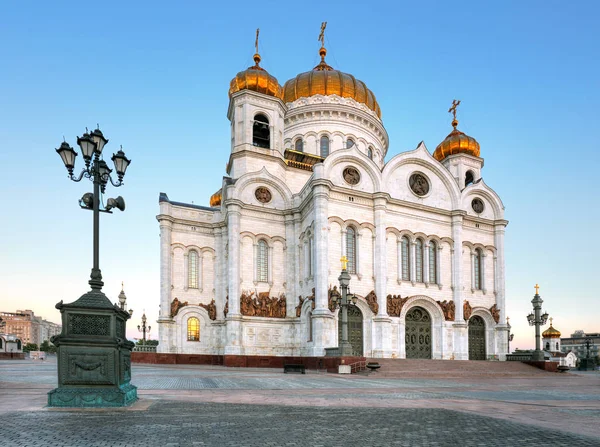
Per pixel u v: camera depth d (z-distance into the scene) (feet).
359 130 226.58
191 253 192.75
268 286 182.50
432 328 181.57
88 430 35.99
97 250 52.80
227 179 186.91
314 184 165.07
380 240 172.04
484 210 204.74
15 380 86.17
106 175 59.00
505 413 49.06
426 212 188.03
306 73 233.55
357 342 165.37
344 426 39.47
